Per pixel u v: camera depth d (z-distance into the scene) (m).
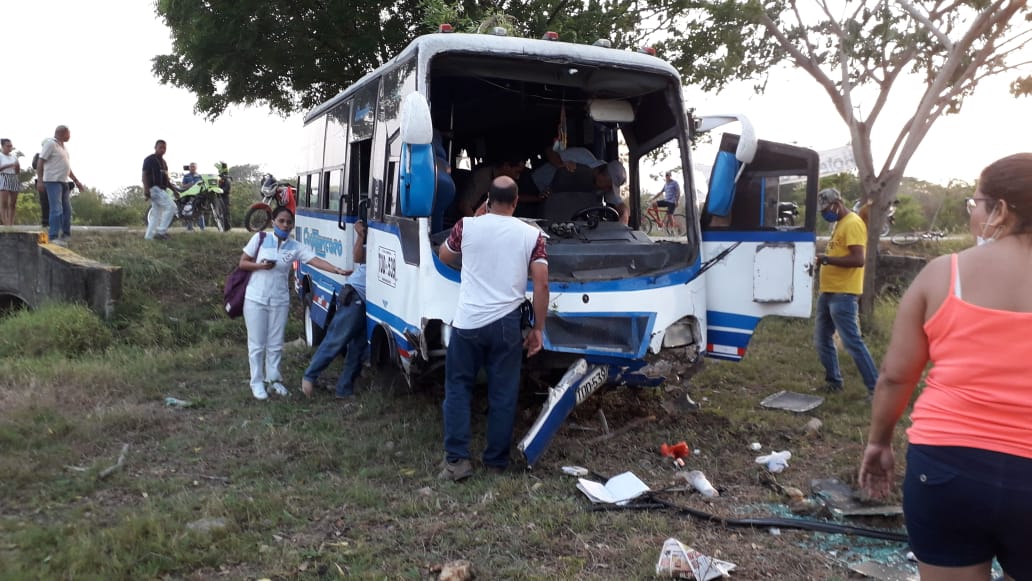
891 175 10.19
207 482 5.28
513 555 4.13
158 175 13.59
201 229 17.70
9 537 4.31
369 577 3.85
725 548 4.22
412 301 5.90
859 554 4.17
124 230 14.88
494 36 6.00
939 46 10.09
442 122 7.56
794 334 10.47
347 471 5.42
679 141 6.46
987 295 2.32
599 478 5.30
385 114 6.89
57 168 12.74
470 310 5.12
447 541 4.30
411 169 5.21
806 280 5.87
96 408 6.84
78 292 10.62
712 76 11.76
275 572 3.95
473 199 7.24
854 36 10.25
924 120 9.70
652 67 6.34
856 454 5.71
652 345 5.78
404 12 13.05
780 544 4.30
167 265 12.27
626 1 12.95
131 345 9.93
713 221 6.24
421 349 5.67
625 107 6.73
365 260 7.51
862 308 10.46
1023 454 2.20
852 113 10.27
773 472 5.40
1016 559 2.29
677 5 12.31
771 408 7.02
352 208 8.09
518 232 5.11
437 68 6.00
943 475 2.28
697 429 6.34
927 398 2.41
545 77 6.30
